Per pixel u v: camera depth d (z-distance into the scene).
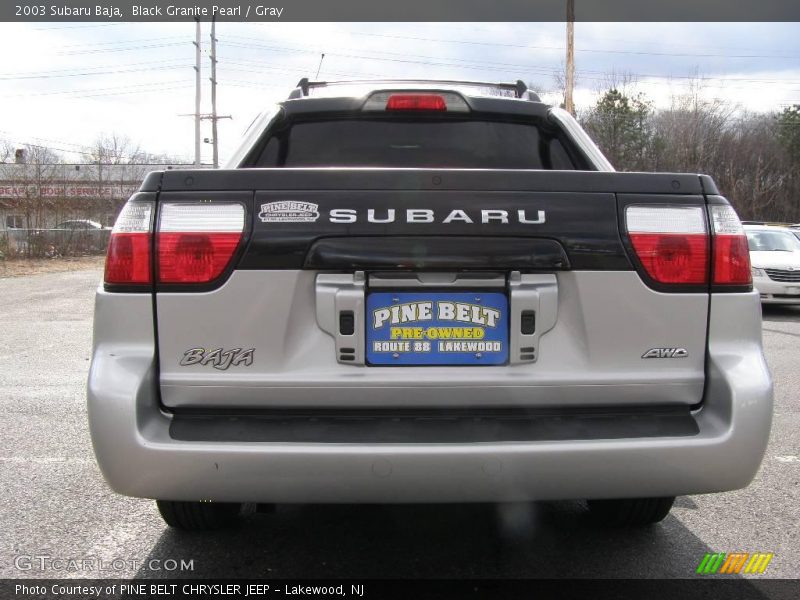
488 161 3.95
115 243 2.26
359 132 3.92
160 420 2.23
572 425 2.24
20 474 3.95
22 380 6.48
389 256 2.27
